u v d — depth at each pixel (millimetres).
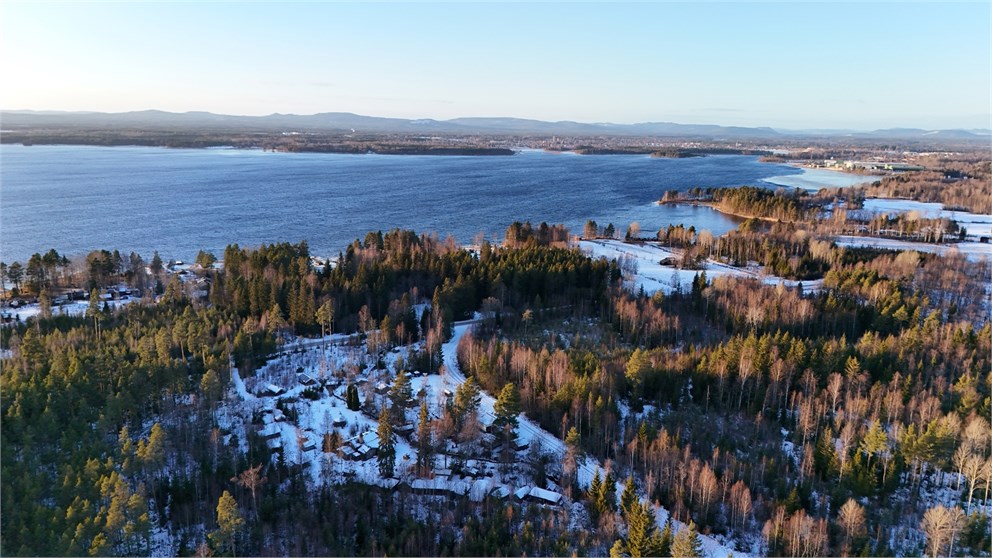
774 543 80438
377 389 118625
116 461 87250
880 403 107250
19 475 79062
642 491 91688
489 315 155625
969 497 89438
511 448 100625
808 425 103062
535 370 117625
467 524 79812
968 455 92188
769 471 91438
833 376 112312
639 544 74312
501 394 102688
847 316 147625
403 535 77188
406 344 144000
